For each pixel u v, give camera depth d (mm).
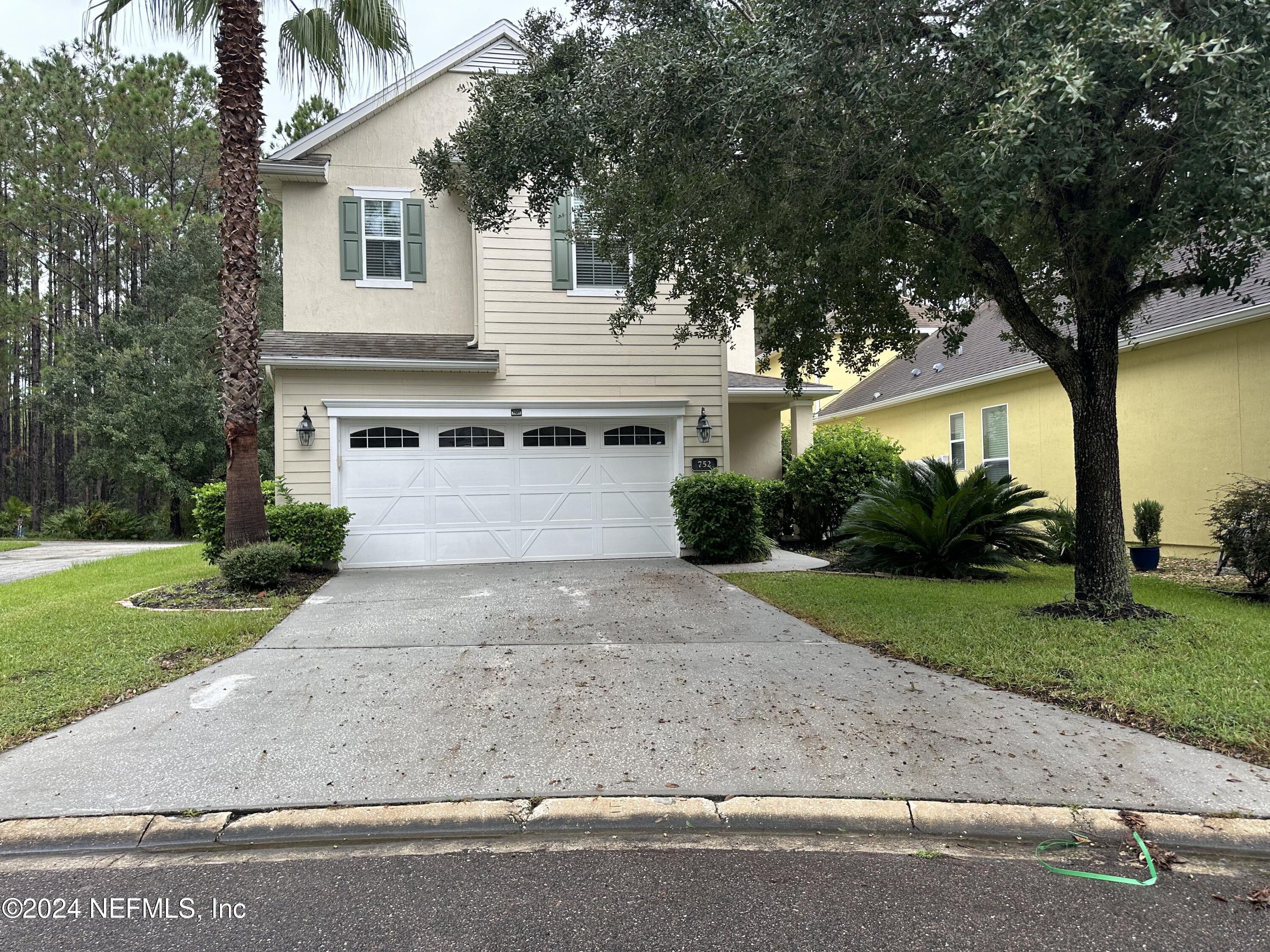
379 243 12438
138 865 3352
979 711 4828
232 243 8875
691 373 12062
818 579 9742
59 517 27047
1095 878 3172
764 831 3604
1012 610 7375
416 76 12352
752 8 6652
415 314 12492
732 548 11195
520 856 3396
